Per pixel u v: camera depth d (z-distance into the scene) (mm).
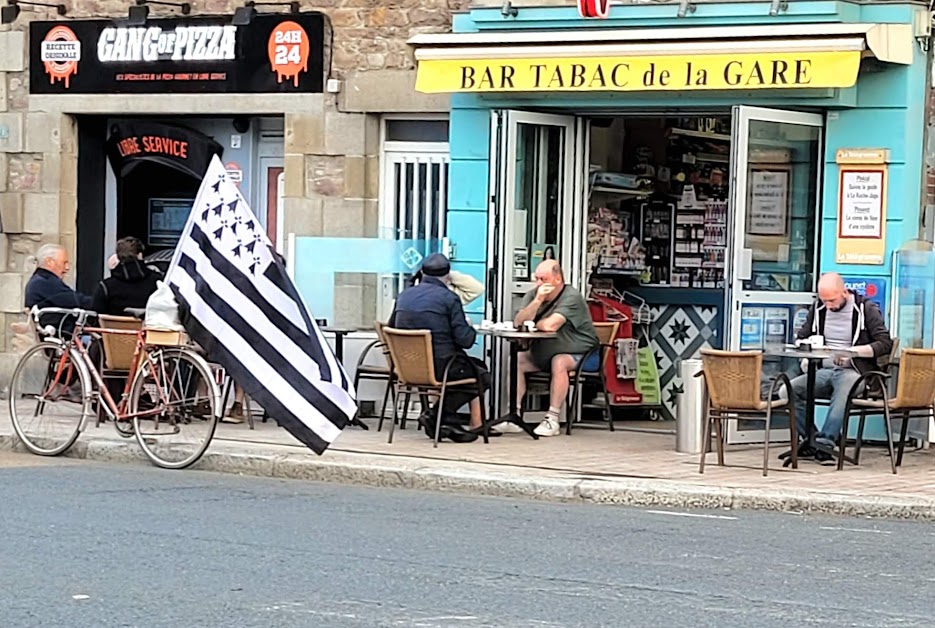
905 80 16531
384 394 17875
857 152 16750
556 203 18281
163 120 20516
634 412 19125
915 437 16312
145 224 21062
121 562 10164
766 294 16938
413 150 19094
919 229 16859
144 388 15211
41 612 8703
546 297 17172
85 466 15180
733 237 16750
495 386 17781
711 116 17672
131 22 20031
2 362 20766
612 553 11039
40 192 20594
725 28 16484
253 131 20125
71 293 17516
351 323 18344
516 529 12047
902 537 12227
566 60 17078
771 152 16859
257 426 17594
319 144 19188
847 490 13742
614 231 19391
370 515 12586
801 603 9422
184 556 10422
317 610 8867
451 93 18234
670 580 10055
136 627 8398
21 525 11484
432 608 8992
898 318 16641
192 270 14977
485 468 14664
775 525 12680
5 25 20672
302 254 18391
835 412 15344
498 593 9469
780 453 15961
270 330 15008
